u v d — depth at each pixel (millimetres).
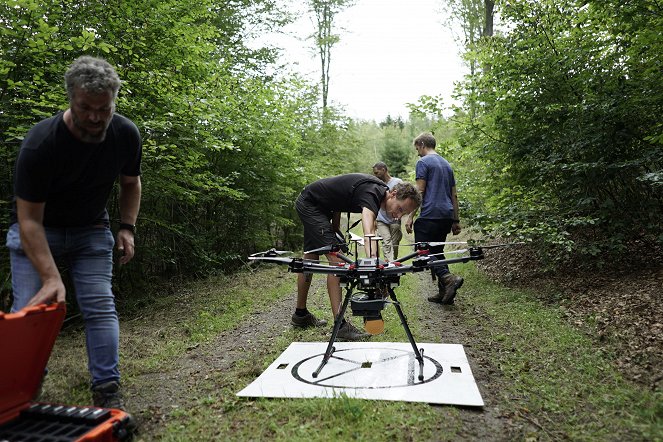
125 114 5078
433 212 5242
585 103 5336
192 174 6602
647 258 5188
